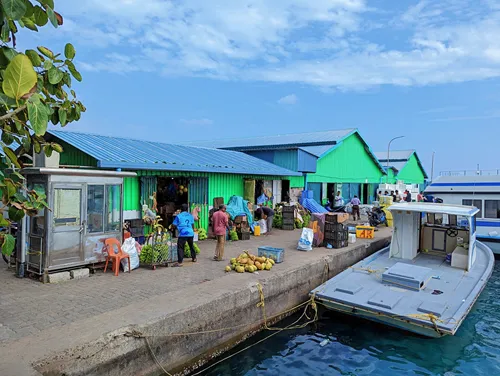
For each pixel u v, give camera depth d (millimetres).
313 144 22797
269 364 6844
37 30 2574
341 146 23875
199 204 13422
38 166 8070
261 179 17062
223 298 6996
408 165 37438
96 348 4891
